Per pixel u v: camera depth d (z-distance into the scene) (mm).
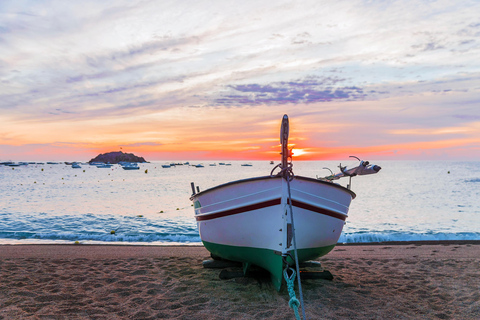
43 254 7617
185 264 6754
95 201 24219
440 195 26625
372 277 5973
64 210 19219
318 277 5781
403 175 61438
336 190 5266
